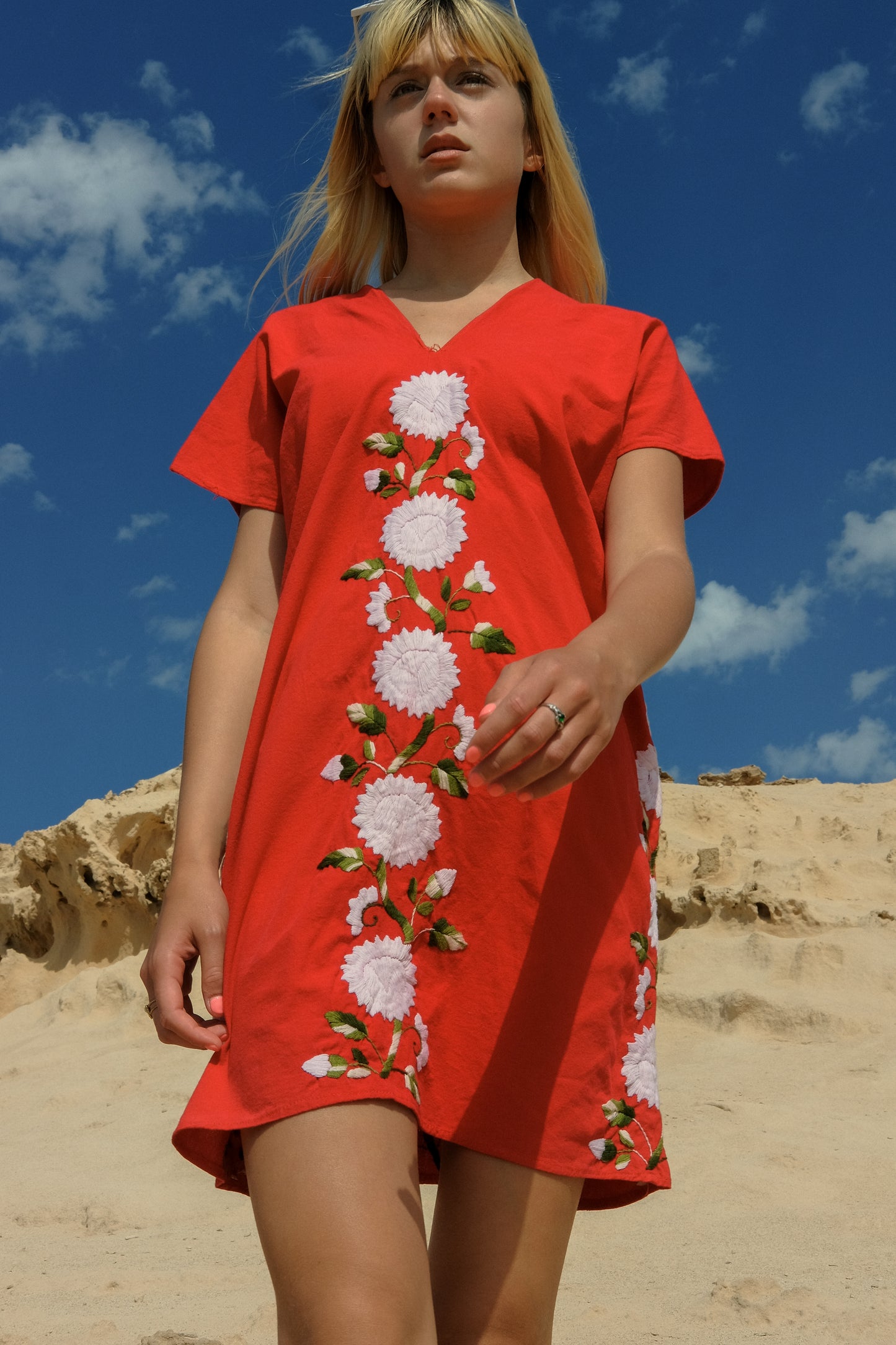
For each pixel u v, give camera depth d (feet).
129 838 27.84
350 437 5.57
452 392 5.57
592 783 5.32
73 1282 11.39
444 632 5.24
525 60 6.60
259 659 5.81
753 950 21.13
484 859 5.07
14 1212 14.32
